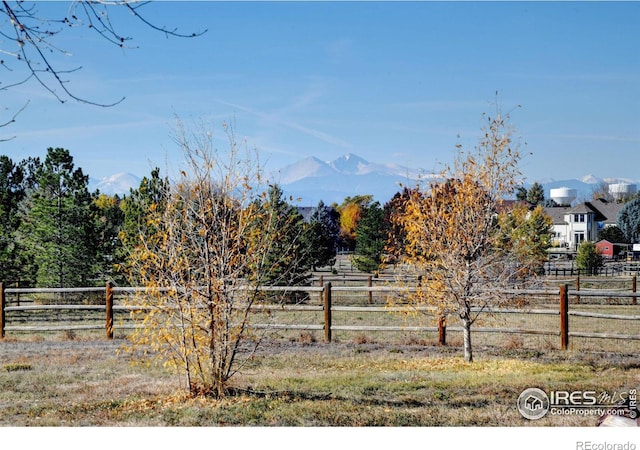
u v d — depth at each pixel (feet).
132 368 41.88
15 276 83.10
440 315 47.01
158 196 74.64
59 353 47.62
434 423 28.35
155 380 38.24
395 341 53.42
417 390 35.06
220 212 32.91
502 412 29.91
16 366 42.27
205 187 32.73
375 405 31.68
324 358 46.01
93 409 31.53
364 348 50.06
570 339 54.95
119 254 82.84
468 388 35.32
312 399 33.09
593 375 38.83
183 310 32.14
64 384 37.55
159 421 28.99
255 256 33.45
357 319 69.77
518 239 47.88
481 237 44.96
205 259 32.32
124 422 28.94
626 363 43.42
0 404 32.78
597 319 72.28
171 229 32.48
